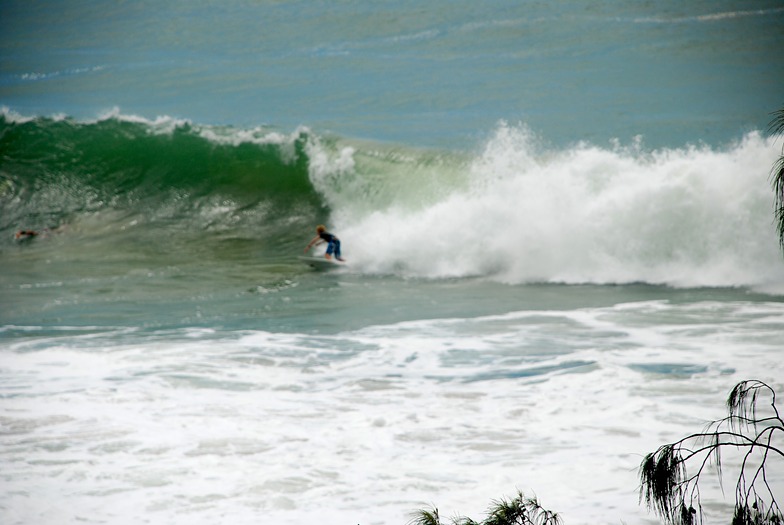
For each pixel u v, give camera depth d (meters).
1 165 85.12
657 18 174.62
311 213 78.88
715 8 181.75
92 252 72.12
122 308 54.31
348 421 32.28
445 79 132.38
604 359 40.16
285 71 147.12
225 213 80.06
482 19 181.88
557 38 161.25
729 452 27.64
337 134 88.88
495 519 16.88
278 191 81.19
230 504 24.86
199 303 55.72
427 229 68.25
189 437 30.42
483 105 113.19
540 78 129.50
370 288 60.28
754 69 128.25
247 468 27.53
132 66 161.75
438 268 66.56
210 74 149.00
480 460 28.11
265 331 47.88
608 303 54.19
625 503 24.20
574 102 111.94
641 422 31.36
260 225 78.25
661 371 37.91
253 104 121.94
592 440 29.72
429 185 75.56
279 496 25.34
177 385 37.22
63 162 85.50
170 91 136.00
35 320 51.28
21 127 87.12
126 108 122.94
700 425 30.67
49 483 26.30
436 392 36.06
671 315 49.84
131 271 66.00
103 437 30.38
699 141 87.81
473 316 51.22
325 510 24.36
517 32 167.88
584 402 34.00
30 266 67.62
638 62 138.00
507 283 61.81
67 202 82.19
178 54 172.00
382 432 31.02
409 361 41.22
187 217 80.00
